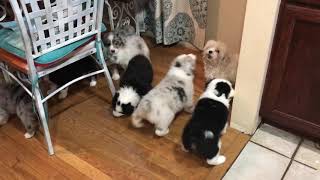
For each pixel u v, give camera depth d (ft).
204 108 4.73
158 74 7.11
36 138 5.45
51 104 6.20
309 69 4.45
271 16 4.21
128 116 5.91
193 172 4.80
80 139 5.43
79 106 6.18
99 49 5.43
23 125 5.72
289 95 4.83
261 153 5.11
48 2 4.05
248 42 4.58
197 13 7.55
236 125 5.51
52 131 5.57
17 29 4.80
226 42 7.63
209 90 5.01
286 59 4.56
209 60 6.23
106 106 6.19
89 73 5.93
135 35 6.81
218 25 7.54
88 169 4.89
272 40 4.47
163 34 7.96
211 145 4.52
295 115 4.95
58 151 5.20
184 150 5.14
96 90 6.63
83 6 4.65
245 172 4.80
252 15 4.35
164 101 5.06
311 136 5.27
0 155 5.15
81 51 5.14
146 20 8.48
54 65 4.79
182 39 8.21
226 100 4.95
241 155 5.07
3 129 5.65
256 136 5.42
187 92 5.41
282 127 5.51
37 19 4.09
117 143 5.35
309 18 4.09
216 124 4.59
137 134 5.51
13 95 5.35
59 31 4.50
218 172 4.79
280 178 4.71
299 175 4.75
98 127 5.68
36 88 4.71
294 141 5.31
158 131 5.31
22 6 3.84
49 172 4.86
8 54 4.76
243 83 4.99
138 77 5.85
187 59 5.47
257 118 5.33
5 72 5.51
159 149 5.21
